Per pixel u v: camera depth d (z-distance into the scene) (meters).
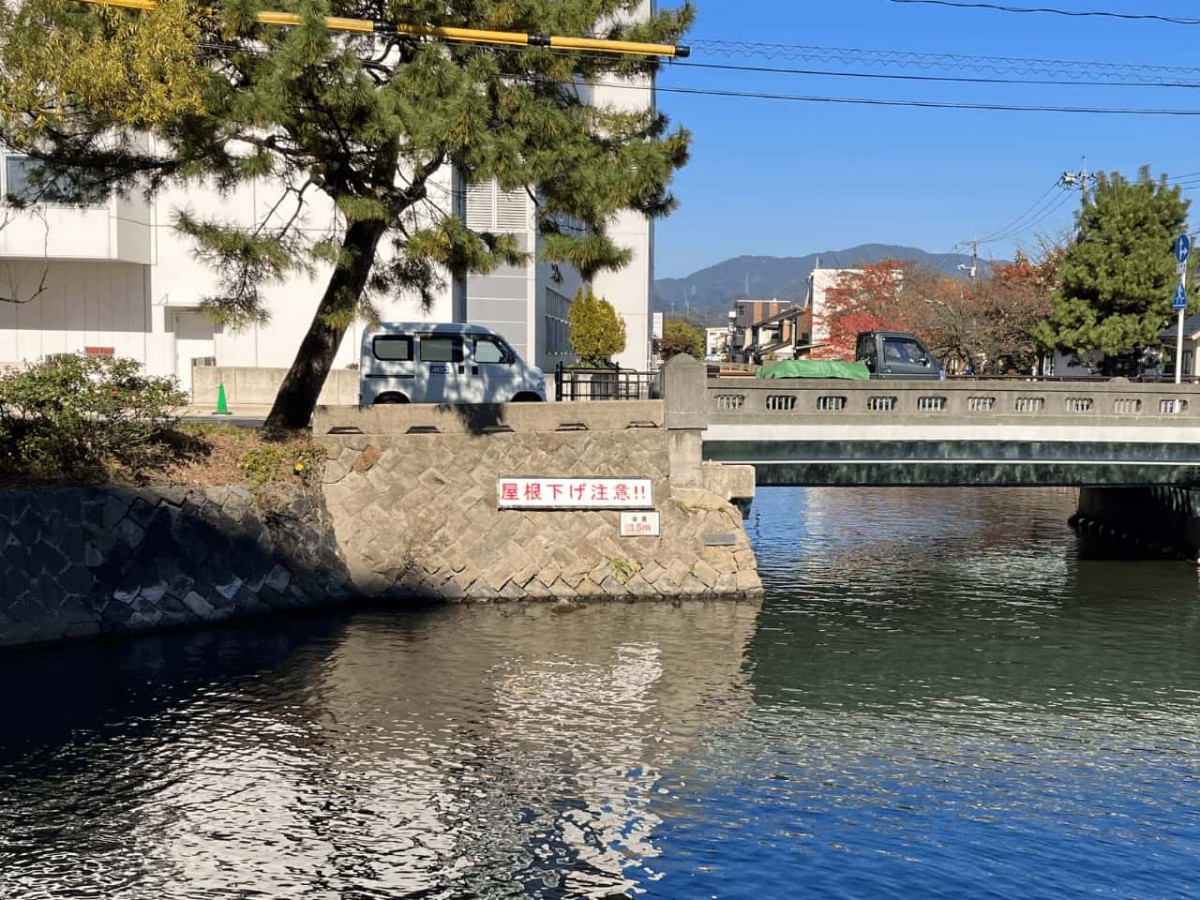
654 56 17.66
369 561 20.09
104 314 31.28
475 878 9.94
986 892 9.95
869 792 12.24
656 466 21.14
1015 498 42.34
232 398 30.22
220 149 16.78
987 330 48.47
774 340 116.31
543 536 20.64
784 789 12.23
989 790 12.44
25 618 16.25
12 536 16.19
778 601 21.64
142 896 9.38
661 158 17.36
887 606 21.70
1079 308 40.78
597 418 21.12
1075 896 9.92
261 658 16.20
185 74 14.98
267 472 19.41
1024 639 19.31
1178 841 11.16
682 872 10.16
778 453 21.80
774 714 14.76
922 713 15.13
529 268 33.88
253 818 10.95
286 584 19.05
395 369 23.14
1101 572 25.72
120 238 29.44
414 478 20.47
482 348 23.44
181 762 12.24
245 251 16.70
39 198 18.47
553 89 18.25
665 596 20.88
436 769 12.34
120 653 16.16
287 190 19.22
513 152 16.17
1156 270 39.12
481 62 16.58
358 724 13.62
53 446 17.12
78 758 12.25
